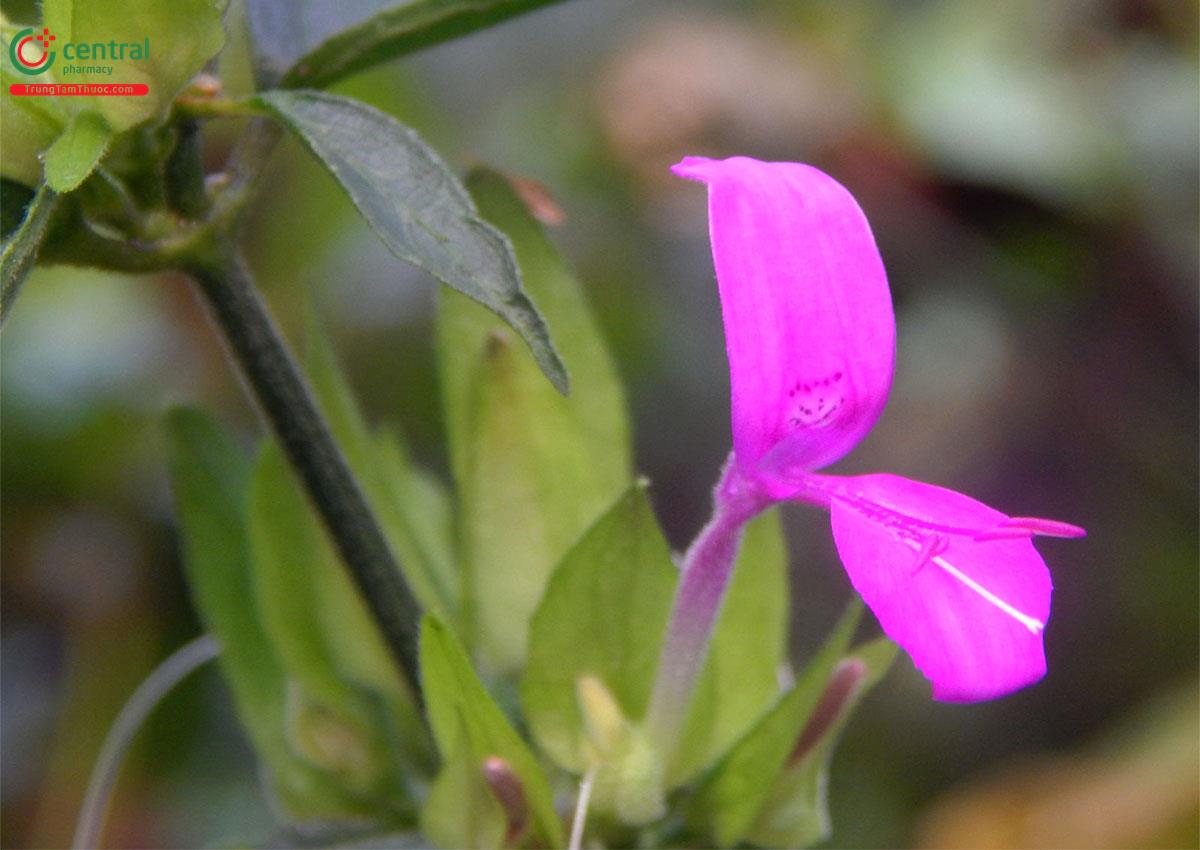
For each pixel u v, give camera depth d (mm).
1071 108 414
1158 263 417
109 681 392
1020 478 421
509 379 250
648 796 241
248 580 263
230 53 261
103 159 228
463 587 253
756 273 215
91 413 408
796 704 240
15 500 405
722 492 233
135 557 401
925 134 408
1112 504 421
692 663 240
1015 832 372
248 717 262
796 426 219
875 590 215
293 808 260
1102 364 422
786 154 418
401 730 258
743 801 243
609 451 253
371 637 258
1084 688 414
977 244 421
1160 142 416
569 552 240
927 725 407
